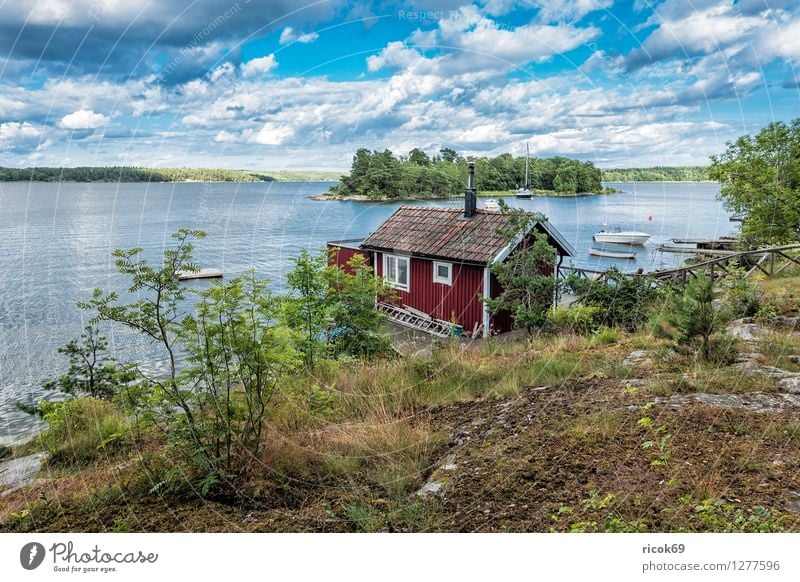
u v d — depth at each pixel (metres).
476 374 7.55
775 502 3.52
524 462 4.39
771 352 6.82
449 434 5.41
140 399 4.54
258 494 4.20
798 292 10.76
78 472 5.11
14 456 6.62
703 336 6.70
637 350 7.58
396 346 12.09
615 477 3.99
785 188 20.12
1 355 14.53
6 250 32.94
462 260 14.97
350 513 3.87
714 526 3.32
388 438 5.19
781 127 20.12
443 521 3.74
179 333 4.36
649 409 5.08
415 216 18.11
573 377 6.72
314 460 4.81
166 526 3.83
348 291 9.88
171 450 4.52
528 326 12.56
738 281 10.91
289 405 5.60
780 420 4.64
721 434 4.45
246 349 4.40
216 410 4.44
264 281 4.71
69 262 28.97
